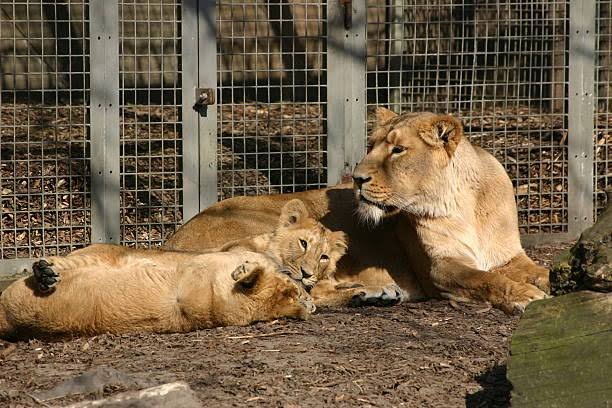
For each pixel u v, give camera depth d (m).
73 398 8.02
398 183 11.23
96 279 9.77
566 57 14.62
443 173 11.41
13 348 9.57
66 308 9.66
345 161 13.85
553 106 15.02
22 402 7.91
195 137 13.48
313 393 8.02
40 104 17.89
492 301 11.03
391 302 11.74
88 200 14.70
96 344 9.57
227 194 14.84
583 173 14.64
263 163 15.61
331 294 11.56
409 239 11.88
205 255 9.98
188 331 9.92
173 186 15.05
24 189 14.84
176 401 7.60
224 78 17.28
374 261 12.28
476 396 7.92
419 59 16.28
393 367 8.68
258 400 7.85
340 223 12.40
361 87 13.83
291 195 12.77
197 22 13.34
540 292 10.75
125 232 13.99
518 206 15.07
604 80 17.36
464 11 14.97
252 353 9.12
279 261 11.20
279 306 10.21
